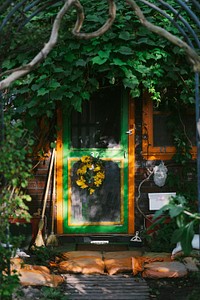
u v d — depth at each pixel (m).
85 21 5.28
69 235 6.20
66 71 5.25
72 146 6.23
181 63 5.43
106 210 6.28
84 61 5.20
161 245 5.83
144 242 6.08
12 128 3.74
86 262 5.30
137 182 6.23
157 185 6.20
